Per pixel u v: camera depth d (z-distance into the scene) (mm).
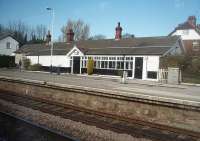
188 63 33688
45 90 19734
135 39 42156
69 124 12477
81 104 16906
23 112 14922
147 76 34594
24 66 50969
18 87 22531
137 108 14102
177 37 37000
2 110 15469
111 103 15250
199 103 12008
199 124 11992
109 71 38562
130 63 36250
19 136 10766
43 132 11117
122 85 24391
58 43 54375
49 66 47656
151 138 11016
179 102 12562
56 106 16766
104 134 11234
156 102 13336
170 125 12852
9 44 70125
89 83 24078
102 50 40969
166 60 33562
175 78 29109
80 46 46281
